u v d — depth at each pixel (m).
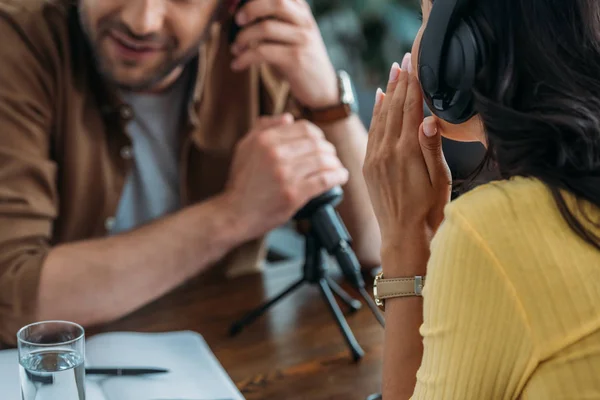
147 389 1.03
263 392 1.09
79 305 1.24
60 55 1.40
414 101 0.88
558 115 0.68
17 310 1.22
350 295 1.40
